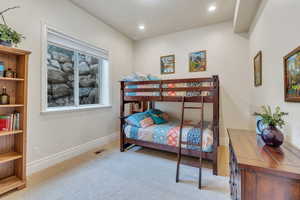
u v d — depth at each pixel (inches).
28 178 81.6
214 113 91.8
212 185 77.2
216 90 92.0
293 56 53.1
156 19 132.1
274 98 71.8
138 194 70.0
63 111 103.3
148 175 86.5
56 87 106.8
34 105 87.5
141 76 139.1
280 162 40.0
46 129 93.9
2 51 66.8
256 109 107.4
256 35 101.8
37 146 89.3
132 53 180.2
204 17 128.2
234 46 133.0
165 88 109.8
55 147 99.3
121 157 111.5
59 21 100.0
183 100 97.4
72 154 110.3
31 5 85.0
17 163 76.5
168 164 100.8
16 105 71.3
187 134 97.6
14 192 69.8
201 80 98.4
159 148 108.2
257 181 38.6
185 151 97.7
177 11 119.0
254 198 38.9
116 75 154.6
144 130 113.9
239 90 132.0
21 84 74.7
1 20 73.5
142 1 106.9
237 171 46.9
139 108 165.3
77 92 120.3
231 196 65.6
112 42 148.4
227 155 115.6
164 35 164.6
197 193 70.7
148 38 173.9
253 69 114.0
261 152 47.3
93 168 94.0
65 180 80.4
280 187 36.4
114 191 71.9
